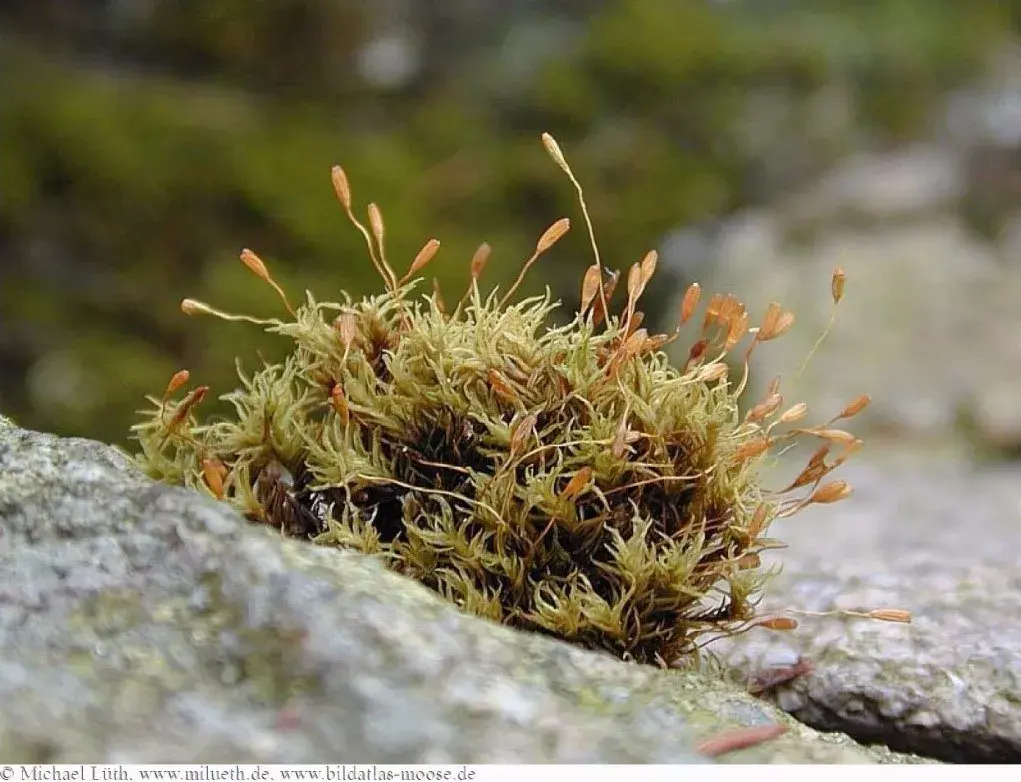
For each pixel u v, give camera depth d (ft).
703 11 1.71
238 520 0.43
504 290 1.22
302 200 1.18
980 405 1.12
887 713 0.48
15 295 1.03
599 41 1.60
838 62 1.73
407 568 0.45
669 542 0.45
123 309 1.05
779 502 0.47
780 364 1.20
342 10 1.42
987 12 1.90
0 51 1.23
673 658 0.46
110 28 1.35
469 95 1.52
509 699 0.42
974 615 0.52
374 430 0.46
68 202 1.09
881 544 0.61
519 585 0.45
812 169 1.62
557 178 1.39
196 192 1.14
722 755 0.42
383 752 0.41
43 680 0.41
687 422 0.45
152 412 0.46
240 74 1.40
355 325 0.46
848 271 1.37
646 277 0.46
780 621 0.46
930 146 1.69
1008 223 1.53
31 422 0.95
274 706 0.41
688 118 1.55
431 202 1.30
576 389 0.45
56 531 0.43
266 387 0.46
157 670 0.41
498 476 0.45
